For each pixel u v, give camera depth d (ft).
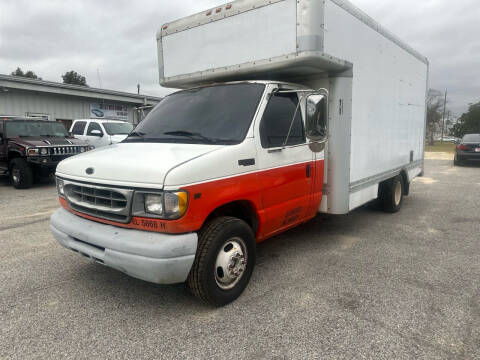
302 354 9.23
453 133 241.35
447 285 13.14
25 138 35.99
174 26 16.48
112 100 73.61
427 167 57.16
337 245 17.60
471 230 20.24
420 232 19.83
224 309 11.45
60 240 12.05
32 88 59.52
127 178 10.25
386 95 20.08
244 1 14.16
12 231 19.94
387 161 21.08
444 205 27.02
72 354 9.26
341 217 23.04
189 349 9.46
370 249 17.01
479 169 53.57
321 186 16.01
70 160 12.50
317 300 11.99
